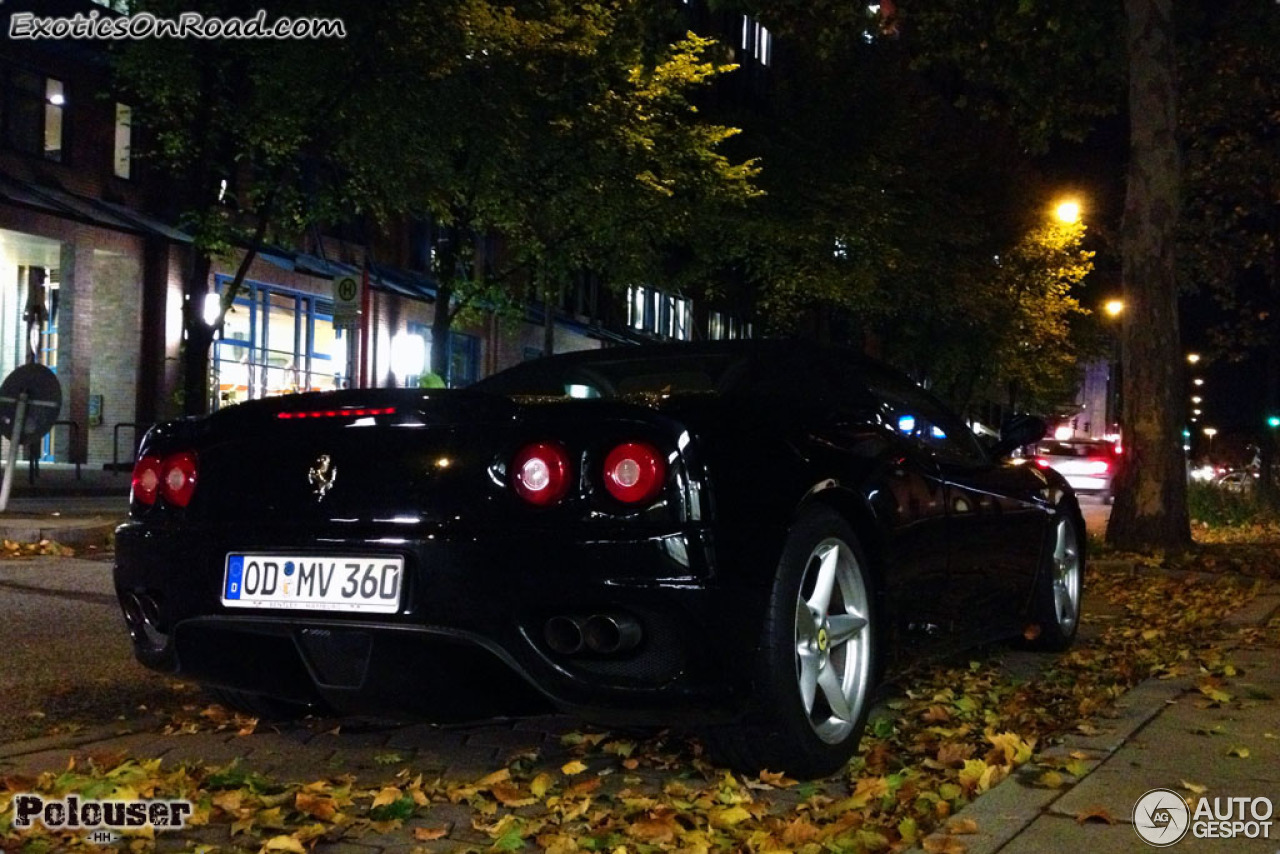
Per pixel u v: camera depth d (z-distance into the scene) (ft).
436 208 56.75
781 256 86.48
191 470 12.96
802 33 55.72
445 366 64.08
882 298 97.81
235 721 14.94
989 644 20.59
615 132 57.26
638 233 66.49
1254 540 49.39
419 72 47.65
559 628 11.15
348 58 47.03
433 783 12.35
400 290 93.30
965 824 10.50
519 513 11.31
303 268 84.84
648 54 56.24
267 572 12.09
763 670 11.46
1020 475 18.94
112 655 18.97
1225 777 12.23
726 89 141.90
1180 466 37.63
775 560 11.53
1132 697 15.94
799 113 89.66
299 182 65.00
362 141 51.21
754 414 12.44
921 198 95.76
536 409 11.58
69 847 10.41
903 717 15.29
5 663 18.26
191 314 49.67
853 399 15.23
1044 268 113.19
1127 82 53.42
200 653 12.97
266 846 10.19
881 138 87.97
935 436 16.97
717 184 66.80
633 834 10.52
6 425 38.09
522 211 61.36
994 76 55.83
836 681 12.64
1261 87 67.92
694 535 11.02
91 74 74.33
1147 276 37.96
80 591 25.16
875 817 11.19
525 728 14.84
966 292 100.48
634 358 16.81
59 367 71.36
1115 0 49.93
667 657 11.05
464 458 11.62
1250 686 16.79
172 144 50.85
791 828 10.41
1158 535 37.29
